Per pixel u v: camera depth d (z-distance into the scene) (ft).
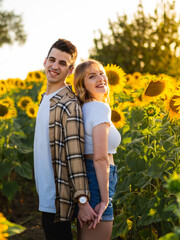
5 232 5.00
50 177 7.14
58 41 7.49
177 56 31.58
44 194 7.19
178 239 4.14
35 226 13.93
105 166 6.66
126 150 10.14
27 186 18.56
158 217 8.95
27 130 18.70
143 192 10.34
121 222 9.69
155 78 9.71
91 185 6.82
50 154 7.14
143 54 31.86
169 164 8.72
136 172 9.36
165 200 8.70
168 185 4.39
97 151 6.64
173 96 9.25
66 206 6.76
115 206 10.69
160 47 31.68
